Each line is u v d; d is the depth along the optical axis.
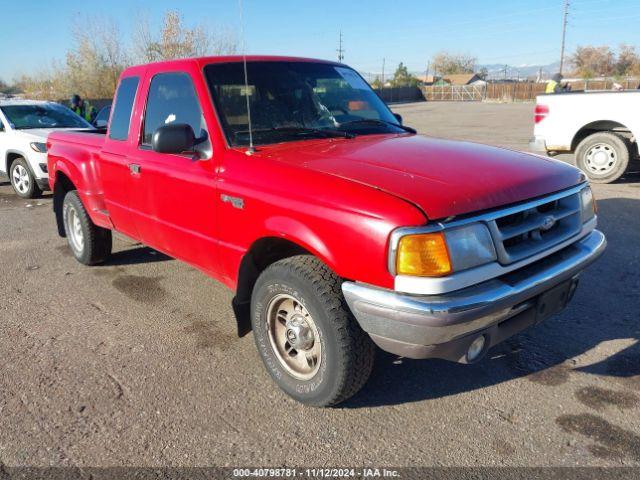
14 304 4.75
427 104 53.38
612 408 3.09
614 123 9.06
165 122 4.00
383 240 2.54
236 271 3.46
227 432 2.97
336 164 3.04
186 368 3.63
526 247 2.85
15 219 8.00
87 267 5.71
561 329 4.02
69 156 5.26
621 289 4.69
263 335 3.29
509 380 3.40
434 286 2.49
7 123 9.80
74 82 32.31
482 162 3.13
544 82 62.06
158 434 2.96
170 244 4.13
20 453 2.83
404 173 2.86
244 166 3.29
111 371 3.61
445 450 2.79
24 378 3.53
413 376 3.48
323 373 2.94
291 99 3.91
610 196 8.12
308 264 2.92
